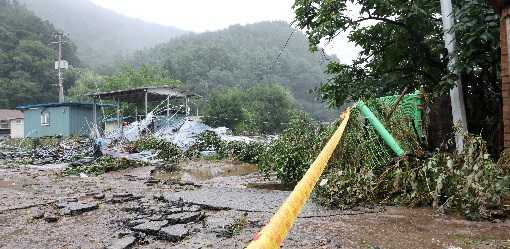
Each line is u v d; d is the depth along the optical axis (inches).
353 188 233.9
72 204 248.2
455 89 296.5
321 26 362.3
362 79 407.8
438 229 179.3
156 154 674.8
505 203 209.8
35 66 2758.4
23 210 241.9
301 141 314.7
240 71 3713.1
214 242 167.5
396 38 389.7
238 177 415.8
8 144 1180.5
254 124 1406.3
